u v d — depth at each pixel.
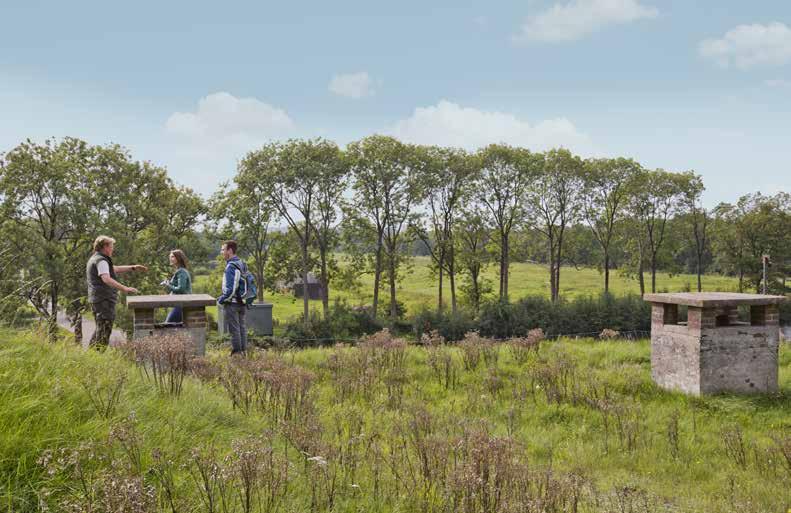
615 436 8.41
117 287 8.72
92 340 8.53
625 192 54.47
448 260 50.59
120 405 4.91
